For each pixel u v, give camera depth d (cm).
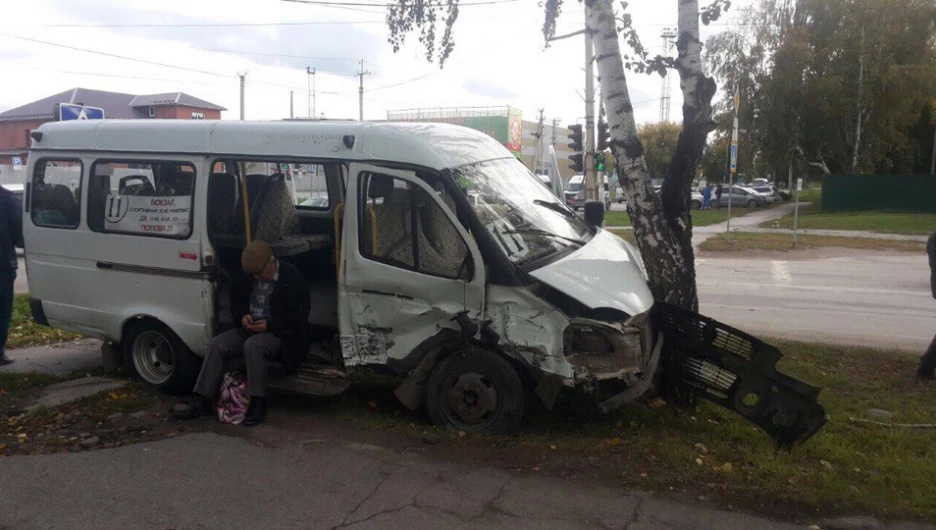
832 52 3931
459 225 543
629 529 418
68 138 700
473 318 541
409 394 582
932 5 3841
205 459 514
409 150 564
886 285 1463
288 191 700
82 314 702
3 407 625
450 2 807
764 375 538
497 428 553
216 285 638
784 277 1588
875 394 686
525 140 8725
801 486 462
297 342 599
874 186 3919
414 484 474
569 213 674
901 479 478
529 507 443
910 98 3859
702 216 3928
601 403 541
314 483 477
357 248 574
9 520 430
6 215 756
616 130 693
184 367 660
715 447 534
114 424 584
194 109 5716
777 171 4269
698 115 665
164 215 650
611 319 528
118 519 431
